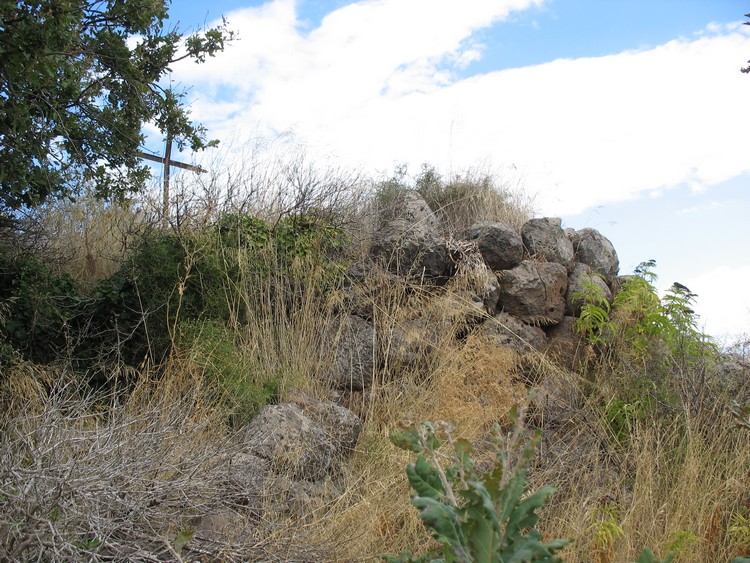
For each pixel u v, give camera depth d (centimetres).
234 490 406
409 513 455
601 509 479
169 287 621
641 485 512
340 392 651
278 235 730
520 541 115
